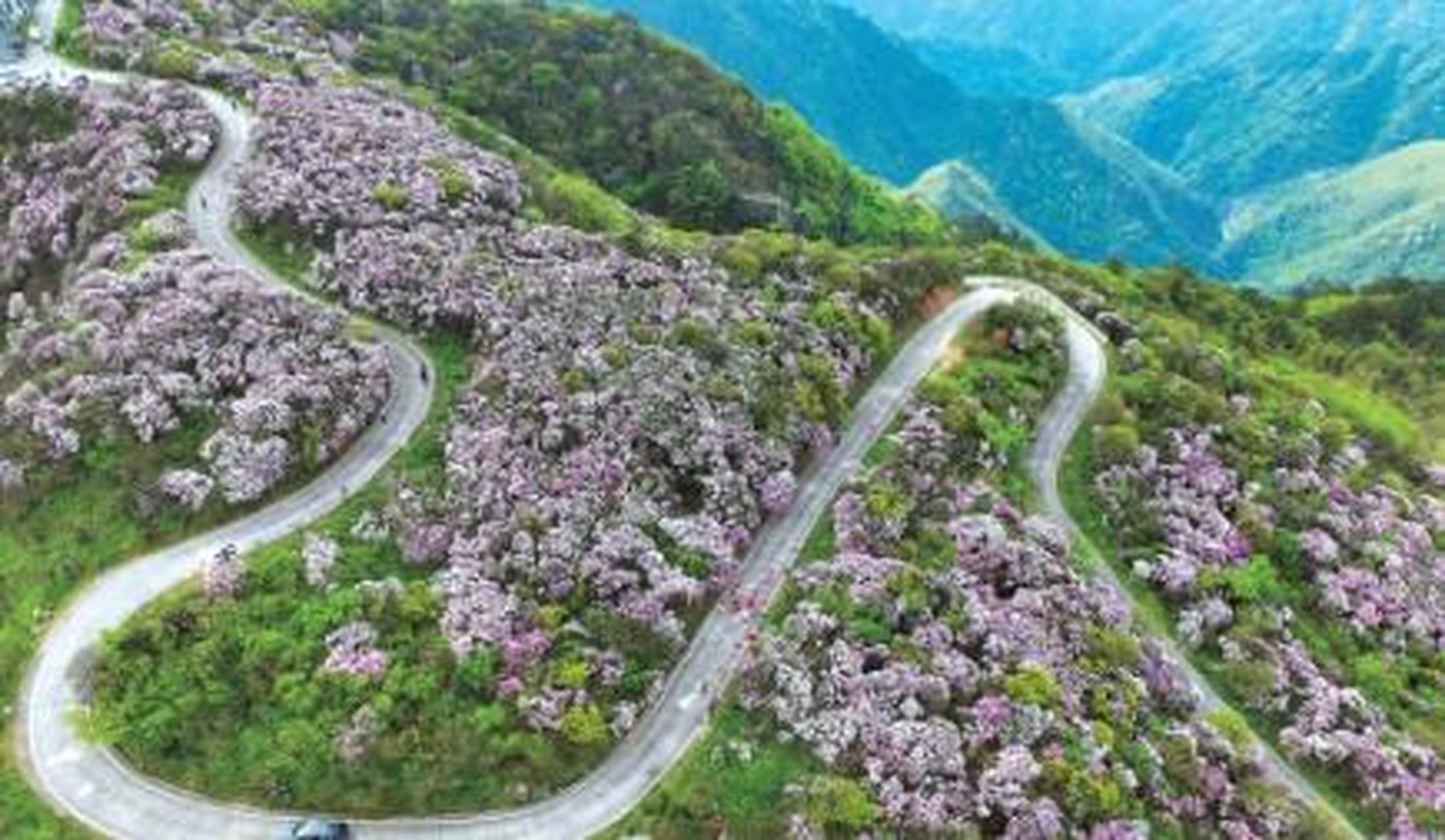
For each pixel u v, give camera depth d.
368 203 131.88
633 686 84.44
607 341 111.81
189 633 86.62
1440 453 157.50
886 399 122.38
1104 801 81.06
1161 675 96.31
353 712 81.62
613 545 91.94
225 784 79.44
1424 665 109.56
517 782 79.38
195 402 103.44
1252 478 122.69
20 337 118.12
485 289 118.69
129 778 80.25
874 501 101.69
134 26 179.75
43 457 100.19
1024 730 84.00
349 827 77.44
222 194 138.50
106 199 133.00
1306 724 98.19
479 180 143.00
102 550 94.69
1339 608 109.94
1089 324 149.75
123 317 112.06
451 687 82.75
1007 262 164.62
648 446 101.12
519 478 97.12
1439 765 97.25
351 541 94.44
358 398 106.19
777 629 90.81
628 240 136.12
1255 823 88.06
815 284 134.12
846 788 77.69
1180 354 144.38
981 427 116.44
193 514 96.62
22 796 78.94
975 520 102.81
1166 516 113.81
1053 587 98.25
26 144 149.25
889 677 84.62
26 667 86.88
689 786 79.62
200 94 159.50
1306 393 155.50
